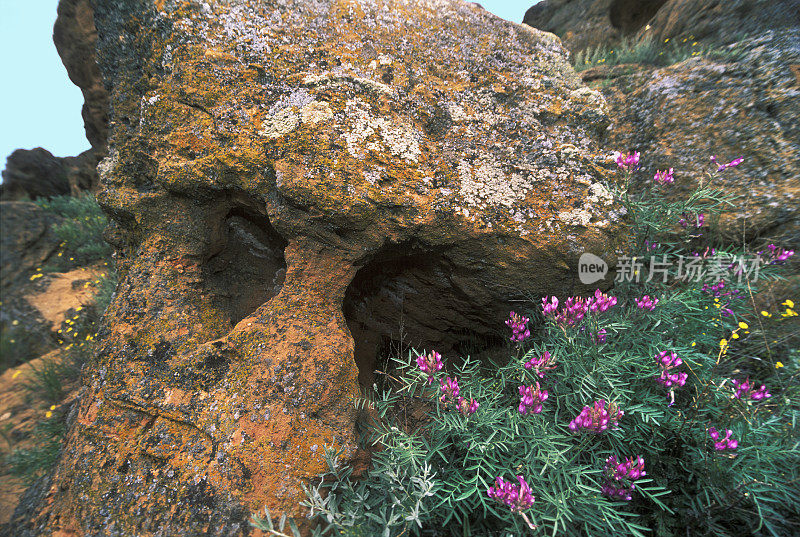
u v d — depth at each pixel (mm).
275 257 2844
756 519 2037
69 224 6434
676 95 3680
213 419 2088
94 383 2350
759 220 3102
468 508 2020
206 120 2344
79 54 6324
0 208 6227
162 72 2459
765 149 3271
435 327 3109
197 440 2076
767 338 2773
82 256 6156
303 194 2203
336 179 2227
